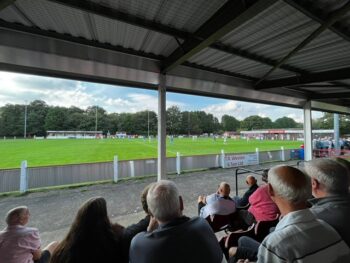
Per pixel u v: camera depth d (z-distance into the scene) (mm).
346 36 3193
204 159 10648
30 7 2787
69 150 20719
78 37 3660
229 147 24875
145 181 7930
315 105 9047
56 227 4055
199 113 88375
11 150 20875
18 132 67125
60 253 1373
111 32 3471
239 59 4668
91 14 2930
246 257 1923
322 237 967
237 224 2898
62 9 2826
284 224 1020
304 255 904
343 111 10602
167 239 1088
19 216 1969
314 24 3117
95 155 16391
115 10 2789
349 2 2480
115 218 4449
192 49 3400
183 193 6227
